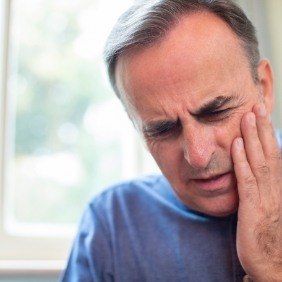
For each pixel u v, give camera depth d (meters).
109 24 1.40
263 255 0.69
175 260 0.81
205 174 0.67
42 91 1.38
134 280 0.84
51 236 1.29
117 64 0.70
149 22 0.64
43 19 1.39
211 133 0.66
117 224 0.90
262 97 0.73
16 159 1.34
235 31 0.67
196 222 0.83
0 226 1.27
